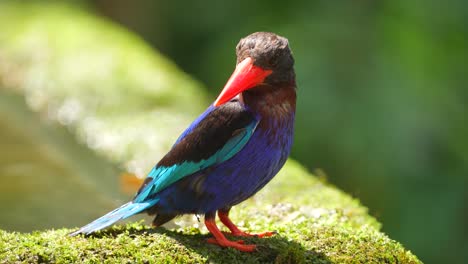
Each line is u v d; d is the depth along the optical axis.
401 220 15.48
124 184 10.24
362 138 15.71
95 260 6.75
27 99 13.74
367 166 15.60
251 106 7.02
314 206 9.03
